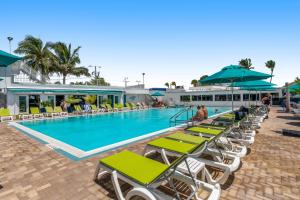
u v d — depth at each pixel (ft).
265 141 27.20
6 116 53.72
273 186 14.56
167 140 20.17
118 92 100.17
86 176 16.29
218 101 123.34
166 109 103.91
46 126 51.88
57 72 124.16
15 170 17.57
